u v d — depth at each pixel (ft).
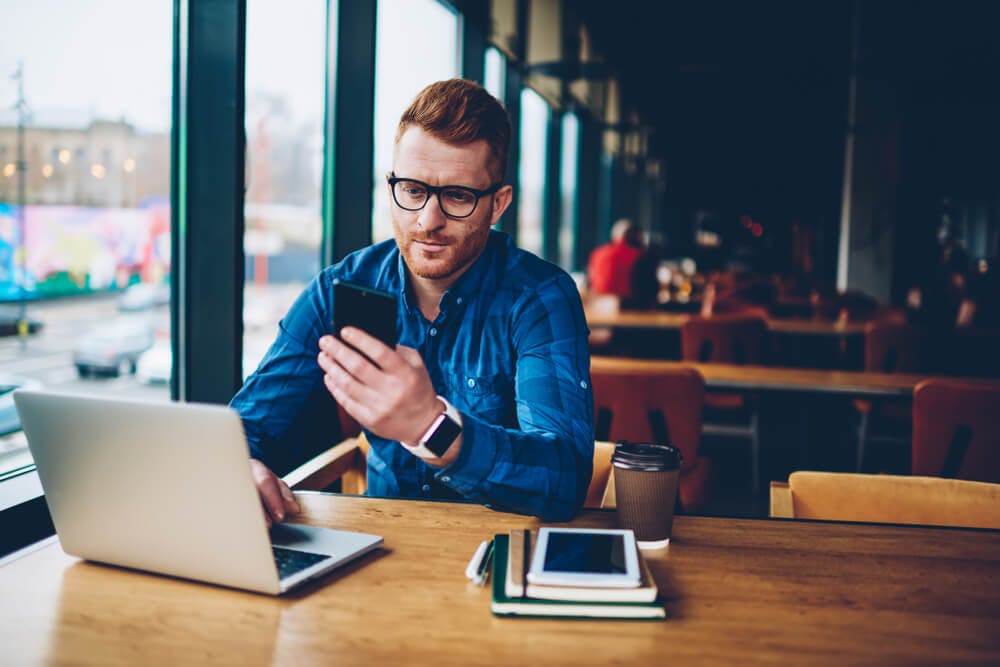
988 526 4.88
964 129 39.29
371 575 3.63
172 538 3.46
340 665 2.85
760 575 3.71
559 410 4.36
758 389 10.27
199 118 8.04
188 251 8.16
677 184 67.05
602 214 52.37
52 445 3.55
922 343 13.73
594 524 4.32
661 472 3.90
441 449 3.52
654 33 34.76
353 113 11.59
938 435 8.41
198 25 7.95
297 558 3.68
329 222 11.76
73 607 3.30
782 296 30.17
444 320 4.82
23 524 5.73
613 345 20.10
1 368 6.44
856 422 18.30
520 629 3.14
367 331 3.33
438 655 2.93
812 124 57.41
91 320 7.25
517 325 4.75
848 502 5.07
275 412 4.89
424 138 4.13
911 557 3.98
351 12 11.46
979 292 25.73
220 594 3.43
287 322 5.04
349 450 6.38
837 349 20.21
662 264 45.34
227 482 3.26
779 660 2.94
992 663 2.97
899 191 34.19
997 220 42.70
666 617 3.26
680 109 52.26
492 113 4.21
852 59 29.01
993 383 8.30
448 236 4.24
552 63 24.47
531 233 32.19
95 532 3.63
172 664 2.85
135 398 3.33
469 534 4.15
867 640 3.11
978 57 25.30
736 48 38.27
